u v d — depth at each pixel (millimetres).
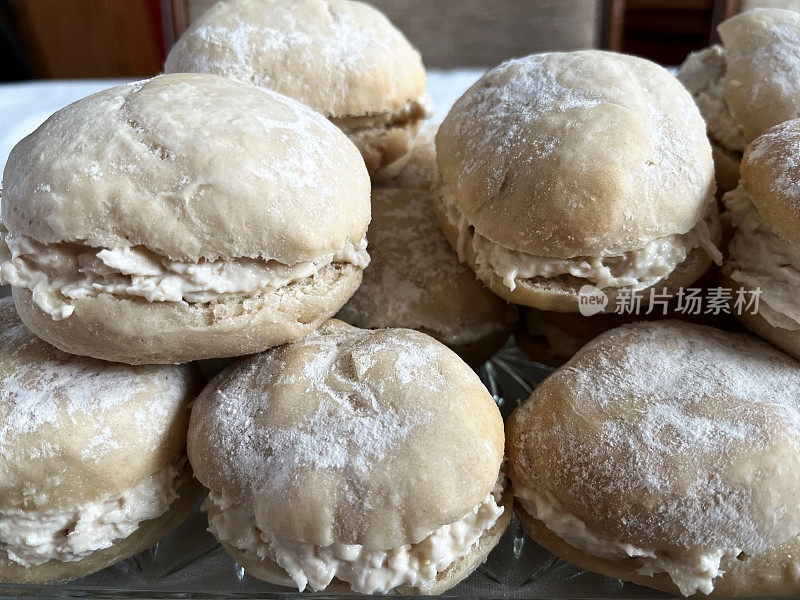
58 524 160
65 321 151
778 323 174
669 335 183
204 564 176
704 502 147
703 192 179
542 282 183
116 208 144
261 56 214
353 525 143
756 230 185
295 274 160
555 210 168
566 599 161
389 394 155
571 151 170
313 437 149
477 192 181
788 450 151
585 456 156
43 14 603
